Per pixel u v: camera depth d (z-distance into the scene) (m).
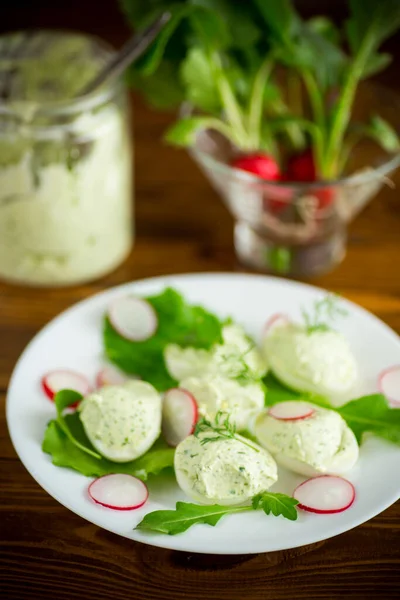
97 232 0.82
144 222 0.91
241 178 0.79
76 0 1.20
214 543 0.60
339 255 0.88
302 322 0.77
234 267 0.87
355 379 0.71
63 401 0.69
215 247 0.89
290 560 0.63
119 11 1.17
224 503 0.63
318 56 0.82
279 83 0.90
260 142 0.88
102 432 0.66
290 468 0.66
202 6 0.78
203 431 0.66
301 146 0.88
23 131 0.76
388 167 0.79
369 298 0.83
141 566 0.63
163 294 0.77
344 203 0.82
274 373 0.73
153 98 0.87
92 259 0.83
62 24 1.14
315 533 0.61
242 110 0.88
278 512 0.61
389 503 0.62
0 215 0.79
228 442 0.65
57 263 0.82
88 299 0.78
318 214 0.83
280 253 0.86
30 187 0.77
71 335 0.75
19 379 0.71
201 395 0.69
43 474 0.64
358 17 0.81
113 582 0.62
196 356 0.73
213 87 0.84
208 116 0.87
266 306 0.78
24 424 0.68
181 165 0.97
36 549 0.64
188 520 0.61
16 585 0.62
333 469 0.64
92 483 0.64
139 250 0.88
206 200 0.94
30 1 1.19
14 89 0.79
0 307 0.82
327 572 0.62
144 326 0.76
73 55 0.81
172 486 0.65
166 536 0.60
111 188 0.81
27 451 0.66
